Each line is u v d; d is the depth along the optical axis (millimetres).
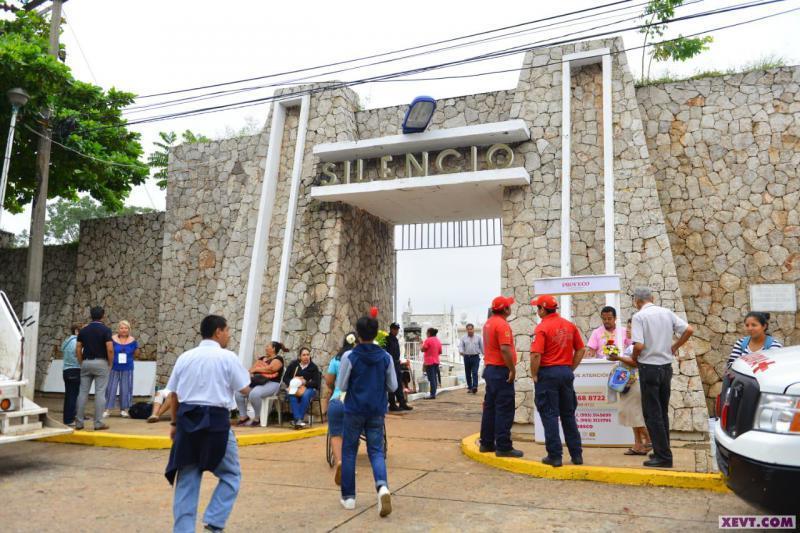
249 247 12914
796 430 3750
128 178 16766
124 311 16219
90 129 13688
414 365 19000
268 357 10742
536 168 10797
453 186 10930
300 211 12641
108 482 6758
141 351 15758
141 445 8867
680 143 11039
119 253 16609
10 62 11461
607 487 6129
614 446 7566
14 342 7707
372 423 5520
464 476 6750
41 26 15023
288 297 12273
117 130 16031
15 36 12828
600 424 7625
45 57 11812
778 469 3719
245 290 12703
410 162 11281
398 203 12375
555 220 10484
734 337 10258
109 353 9930
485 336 7555
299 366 10336
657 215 9922
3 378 7641
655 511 5270
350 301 12547
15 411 7492
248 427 10156
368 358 5473
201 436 4184
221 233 14742
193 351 4430
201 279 14750
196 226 15102
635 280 9789
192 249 15031
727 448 4203
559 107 10938
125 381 11438
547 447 6645
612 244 9945
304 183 12688
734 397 4395
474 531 4805
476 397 15711
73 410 10344
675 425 9055
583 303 10008
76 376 10398
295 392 9875
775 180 10391
